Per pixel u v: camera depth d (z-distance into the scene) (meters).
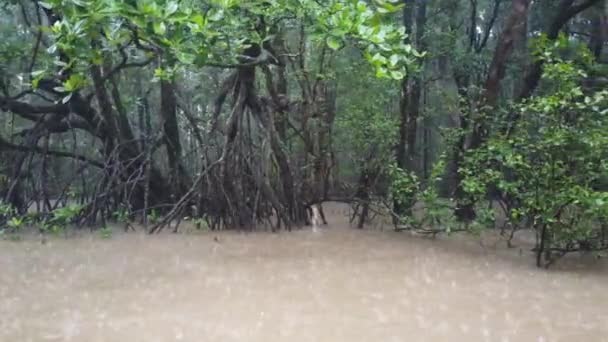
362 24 6.62
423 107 15.83
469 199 10.99
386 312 6.48
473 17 16.59
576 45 13.44
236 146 12.27
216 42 7.81
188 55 6.54
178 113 16.25
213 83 16.58
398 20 15.66
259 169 12.27
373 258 9.42
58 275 8.27
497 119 10.70
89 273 8.38
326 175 13.16
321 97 13.40
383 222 13.01
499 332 5.85
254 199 12.27
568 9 13.02
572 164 8.71
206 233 11.89
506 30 11.98
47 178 14.16
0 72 12.79
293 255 9.68
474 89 12.80
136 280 7.94
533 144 8.92
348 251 10.04
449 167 13.20
